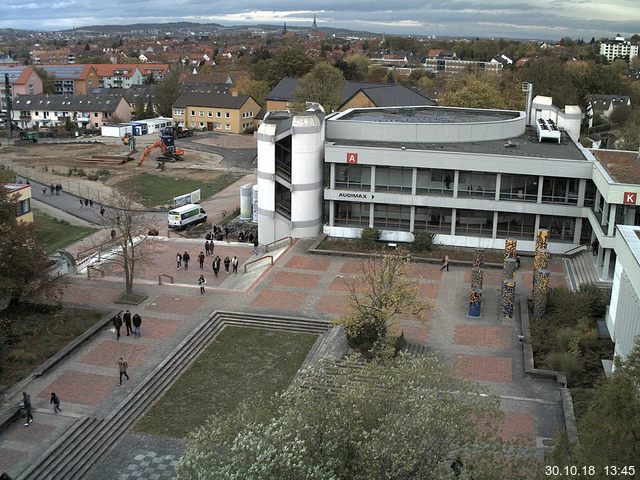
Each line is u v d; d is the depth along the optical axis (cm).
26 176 11481
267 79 19250
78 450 3681
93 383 4347
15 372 4441
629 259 4103
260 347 4919
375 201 7031
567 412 3903
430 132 7444
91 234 8125
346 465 2580
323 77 14512
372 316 4694
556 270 6369
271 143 7025
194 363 4684
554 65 15262
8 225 5056
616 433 2467
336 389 3197
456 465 2838
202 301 5662
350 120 7550
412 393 2820
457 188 6856
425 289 5938
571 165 6475
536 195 6731
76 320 5231
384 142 7456
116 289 5925
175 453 3719
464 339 4978
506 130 7819
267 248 7100
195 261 6800
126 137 15012
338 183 7181
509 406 4059
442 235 6988
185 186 10975
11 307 5375
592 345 4709
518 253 6788
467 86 11619
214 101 17325
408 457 2466
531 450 3200
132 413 4041
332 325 5059
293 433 2588
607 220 5828
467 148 7200
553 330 5041
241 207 8500
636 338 3048
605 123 16862
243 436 2531
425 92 16612
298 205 7169
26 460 3559
